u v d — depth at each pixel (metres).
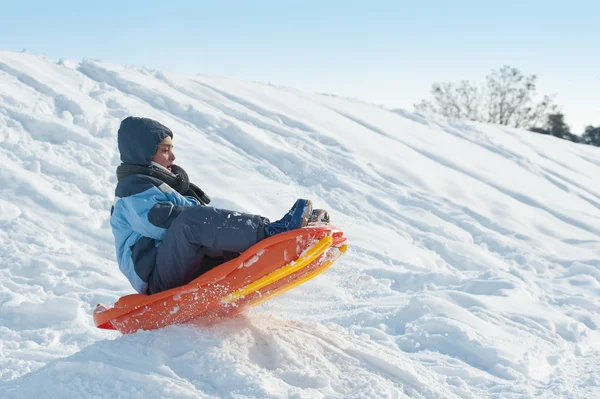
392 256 7.46
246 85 13.53
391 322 4.87
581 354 4.70
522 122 29.78
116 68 11.80
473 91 29.73
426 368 3.63
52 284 5.44
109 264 6.21
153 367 2.94
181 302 3.21
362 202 9.18
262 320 3.49
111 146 8.73
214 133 10.20
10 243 6.13
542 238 9.52
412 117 15.52
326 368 3.13
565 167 14.73
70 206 7.07
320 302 5.63
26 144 8.12
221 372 2.92
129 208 3.25
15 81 9.78
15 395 2.87
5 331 4.46
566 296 6.27
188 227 3.10
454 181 10.95
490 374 3.96
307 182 9.46
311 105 13.35
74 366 2.93
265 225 3.14
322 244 3.03
